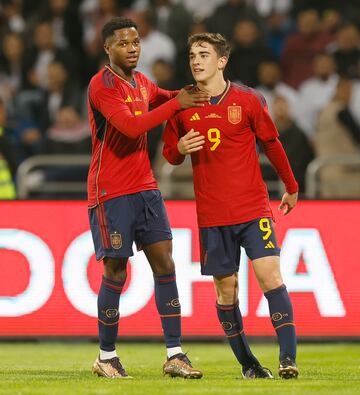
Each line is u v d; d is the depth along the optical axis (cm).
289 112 4125
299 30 4962
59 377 2291
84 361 2805
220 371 2492
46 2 5328
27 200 3309
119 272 2300
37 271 3294
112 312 2300
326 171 3912
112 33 2227
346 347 3209
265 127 2208
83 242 3297
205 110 2194
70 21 5262
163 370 2308
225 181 2202
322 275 3278
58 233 3297
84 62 5069
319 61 4672
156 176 4044
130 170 2244
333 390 2002
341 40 4738
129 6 5259
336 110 4250
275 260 2197
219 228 2219
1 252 3297
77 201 3309
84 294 3291
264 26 4912
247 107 2191
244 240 2219
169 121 2233
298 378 2252
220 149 2197
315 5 5184
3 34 5309
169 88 4503
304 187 4031
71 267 3291
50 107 4784
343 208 3294
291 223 3288
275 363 2722
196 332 3262
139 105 2252
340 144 4247
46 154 4388
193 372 2230
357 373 2425
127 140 2234
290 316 2192
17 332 3288
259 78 4625
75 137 4394
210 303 3262
